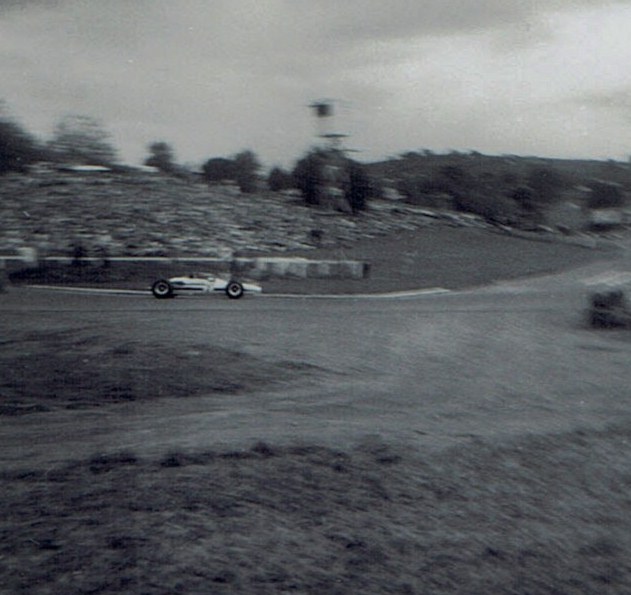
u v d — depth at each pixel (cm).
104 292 3416
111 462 1038
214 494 940
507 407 1500
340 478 1044
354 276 4041
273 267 3991
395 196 5500
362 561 850
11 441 1151
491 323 2519
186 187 5153
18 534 812
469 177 5484
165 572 754
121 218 4459
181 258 4012
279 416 1351
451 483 1088
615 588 909
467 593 840
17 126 4816
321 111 4353
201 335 1984
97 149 5056
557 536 993
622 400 1605
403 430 1291
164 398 1449
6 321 2183
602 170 5506
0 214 4347
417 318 2566
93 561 762
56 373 1571
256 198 5244
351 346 1989
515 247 5006
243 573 777
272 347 1902
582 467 1213
